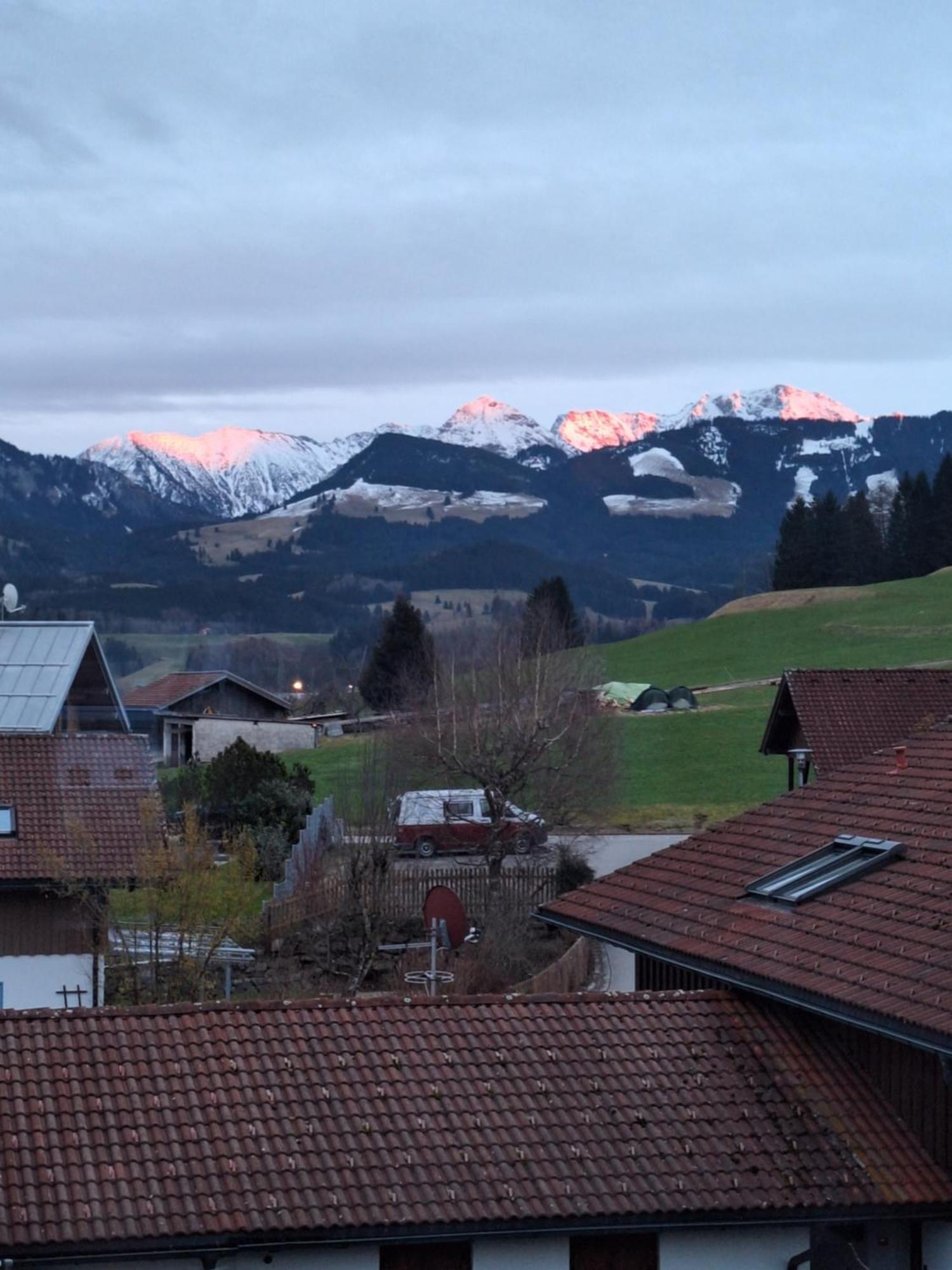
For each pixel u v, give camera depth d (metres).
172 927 30.23
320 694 96.56
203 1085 14.30
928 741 22.39
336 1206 13.06
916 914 16.09
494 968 30.94
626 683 88.62
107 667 45.34
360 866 35.41
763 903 18.38
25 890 28.45
